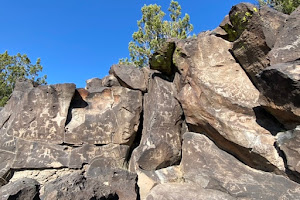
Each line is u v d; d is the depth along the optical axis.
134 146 6.42
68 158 5.71
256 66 4.66
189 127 5.51
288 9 7.72
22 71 18.34
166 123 5.73
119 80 6.78
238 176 4.30
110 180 4.80
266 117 4.33
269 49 4.38
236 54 4.96
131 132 6.20
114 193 4.48
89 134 5.98
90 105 6.36
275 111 3.91
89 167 5.73
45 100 5.92
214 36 5.44
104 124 6.12
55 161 5.61
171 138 5.67
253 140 4.19
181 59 5.54
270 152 3.97
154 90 6.14
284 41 4.20
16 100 6.07
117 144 6.10
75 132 5.91
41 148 5.63
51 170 5.59
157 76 6.25
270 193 3.81
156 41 14.44
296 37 4.07
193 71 5.25
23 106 5.79
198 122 5.02
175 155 5.56
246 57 4.81
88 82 7.52
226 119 4.61
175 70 6.05
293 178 3.73
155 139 5.52
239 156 4.53
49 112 5.86
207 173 4.58
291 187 3.71
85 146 5.89
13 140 5.56
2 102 15.48
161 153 5.47
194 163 4.90
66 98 6.02
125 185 4.76
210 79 5.07
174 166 5.55
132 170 5.62
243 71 5.00
